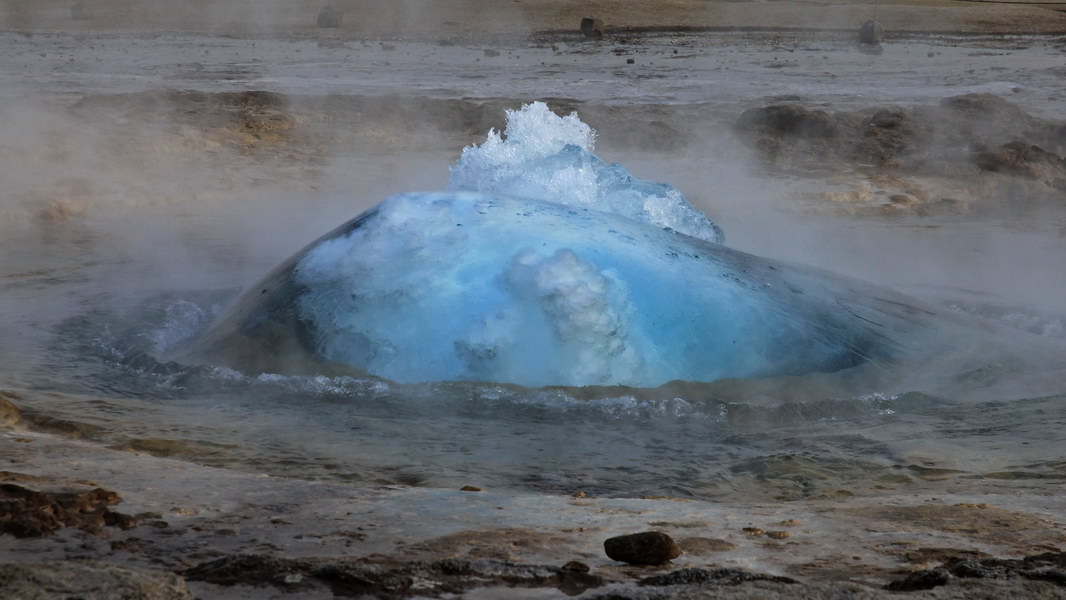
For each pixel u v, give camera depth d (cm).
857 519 729
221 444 1012
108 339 1451
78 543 625
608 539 618
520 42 10531
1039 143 4556
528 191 1545
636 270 1273
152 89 6100
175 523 673
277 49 9450
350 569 556
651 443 1049
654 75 7469
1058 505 790
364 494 775
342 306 1276
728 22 12875
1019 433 1067
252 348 1278
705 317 1251
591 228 1332
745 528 691
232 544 630
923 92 6575
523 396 1162
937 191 3494
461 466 966
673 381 1202
